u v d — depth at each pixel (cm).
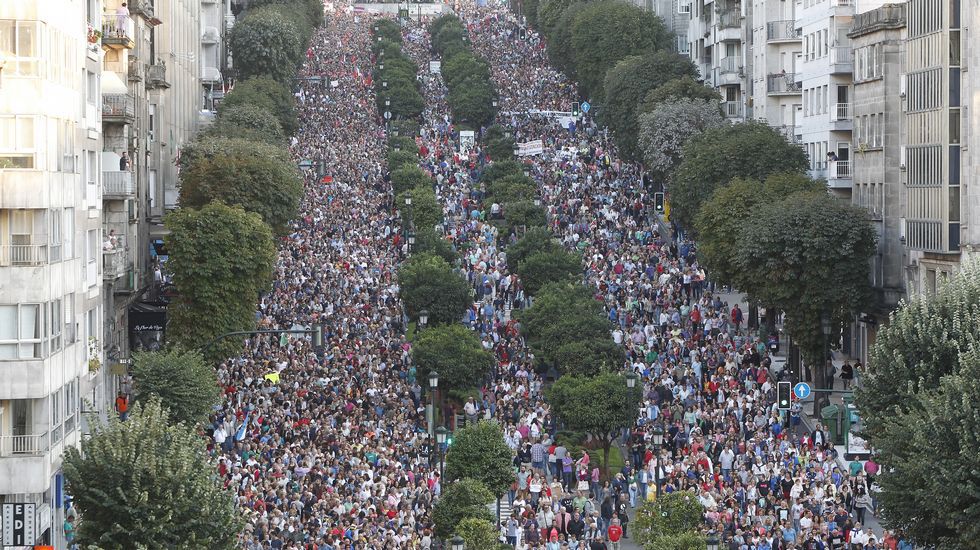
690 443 12812
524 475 12331
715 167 19812
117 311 15450
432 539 10638
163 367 12269
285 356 15812
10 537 9038
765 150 19750
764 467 11825
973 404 9462
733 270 17325
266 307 18125
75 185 11250
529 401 14812
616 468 13600
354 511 10725
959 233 15625
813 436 13112
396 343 16888
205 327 15000
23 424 10094
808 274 15562
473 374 15012
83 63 11669
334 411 13925
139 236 17462
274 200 18475
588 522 10800
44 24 10219
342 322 17712
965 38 15412
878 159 17488
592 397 13238
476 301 19712
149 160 18838
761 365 15312
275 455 12388
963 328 10600
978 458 9206
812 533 10325
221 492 8775
